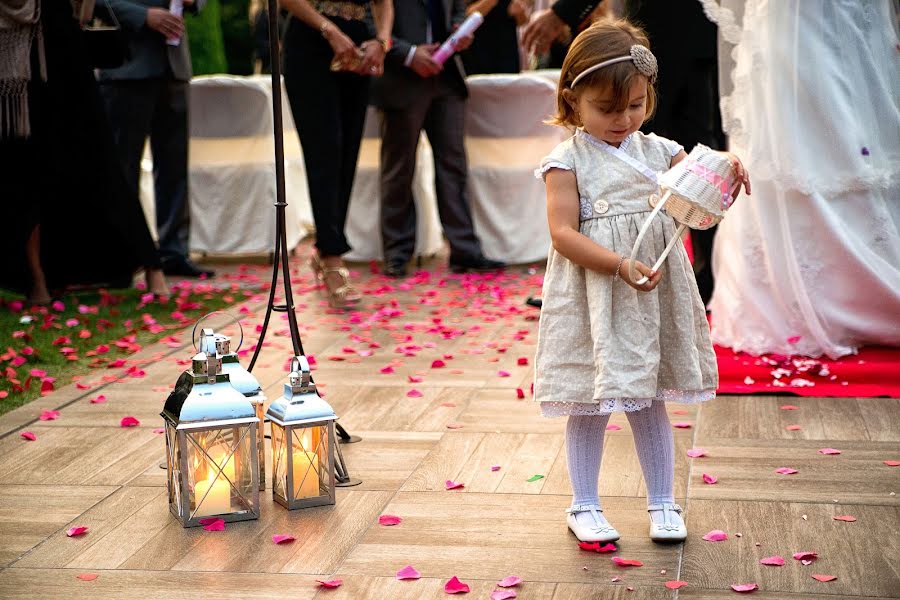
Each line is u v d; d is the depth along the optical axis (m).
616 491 2.83
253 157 6.79
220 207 6.86
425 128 6.39
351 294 5.44
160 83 6.02
